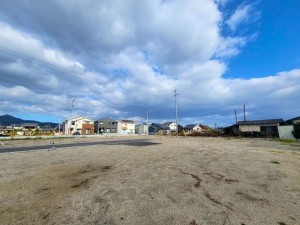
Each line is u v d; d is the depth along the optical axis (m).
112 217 3.52
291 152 12.62
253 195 4.60
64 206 4.03
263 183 5.54
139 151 13.46
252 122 45.19
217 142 22.92
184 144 19.81
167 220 3.40
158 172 6.96
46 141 25.42
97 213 3.69
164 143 21.42
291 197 4.46
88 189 5.10
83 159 9.98
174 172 6.95
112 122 71.38
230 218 3.46
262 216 3.53
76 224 3.29
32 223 3.33
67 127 63.72
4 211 3.82
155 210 3.80
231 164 8.40
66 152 13.05
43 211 3.80
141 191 4.92
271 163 8.60
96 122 69.81
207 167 7.78
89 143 21.72
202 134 45.12
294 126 28.52
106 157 10.63
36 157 10.77
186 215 3.59
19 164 8.67
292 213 3.65
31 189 5.14
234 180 5.86
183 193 4.76
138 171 7.14
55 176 6.48
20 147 17.03
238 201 4.24
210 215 3.58
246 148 15.35
